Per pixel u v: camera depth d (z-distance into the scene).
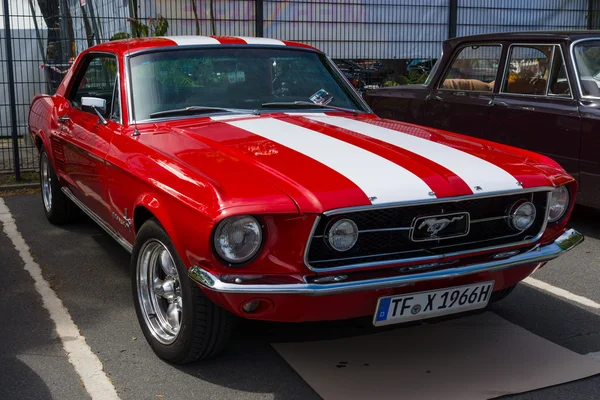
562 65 5.60
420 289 2.89
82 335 3.59
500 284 3.16
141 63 4.00
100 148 3.87
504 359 3.31
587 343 3.52
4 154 8.43
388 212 2.81
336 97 4.37
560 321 3.80
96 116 4.27
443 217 2.89
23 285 4.33
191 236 2.73
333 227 2.67
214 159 3.05
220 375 3.17
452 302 3.00
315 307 2.75
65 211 5.57
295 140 3.33
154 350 3.31
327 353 3.38
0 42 8.29
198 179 2.82
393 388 3.02
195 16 8.96
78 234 5.46
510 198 3.08
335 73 4.57
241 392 3.02
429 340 3.53
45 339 3.54
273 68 4.29
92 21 8.27
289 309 2.75
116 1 8.60
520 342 3.51
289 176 2.80
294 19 9.74
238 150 3.15
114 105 4.02
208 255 2.65
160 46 4.11
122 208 3.61
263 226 2.63
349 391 3.00
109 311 3.92
